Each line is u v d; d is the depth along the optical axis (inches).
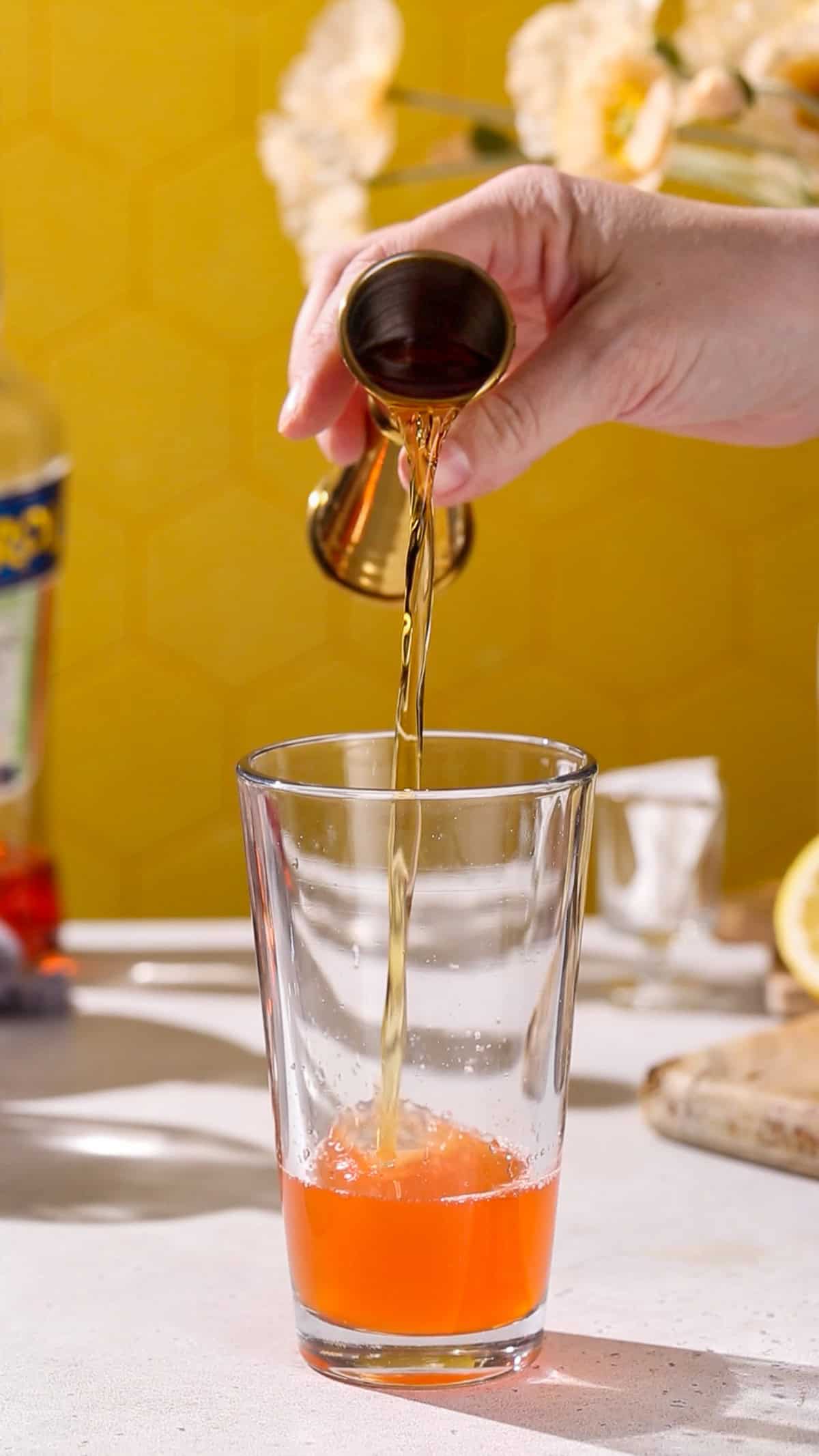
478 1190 30.1
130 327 75.7
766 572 79.0
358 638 77.7
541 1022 30.0
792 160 41.9
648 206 35.4
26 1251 33.7
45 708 43.8
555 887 29.9
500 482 34.3
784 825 80.7
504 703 79.3
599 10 42.4
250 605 77.4
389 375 31.2
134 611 77.2
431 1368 30.3
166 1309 32.3
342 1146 30.2
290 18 74.4
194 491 76.7
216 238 75.4
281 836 29.8
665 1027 41.9
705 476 78.3
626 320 34.6
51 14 74.0
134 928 48.9
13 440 43.9
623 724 79.7
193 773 78.1
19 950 42.4
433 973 29.8
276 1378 30.7
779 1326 31.8
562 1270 33.2
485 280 31.0
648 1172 36.0
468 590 78.4
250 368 76.2
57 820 77.9
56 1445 29.3
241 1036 41.5
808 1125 35.6
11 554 42.8
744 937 46.8
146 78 74.5
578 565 78.6
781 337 35.3
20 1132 37.4
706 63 42.3
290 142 45.2
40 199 74.9
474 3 74.8
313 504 35.8
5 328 75.5
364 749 32.1
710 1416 29.9
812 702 79.7
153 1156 36.5
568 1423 29.8
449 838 29.5
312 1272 30.6
